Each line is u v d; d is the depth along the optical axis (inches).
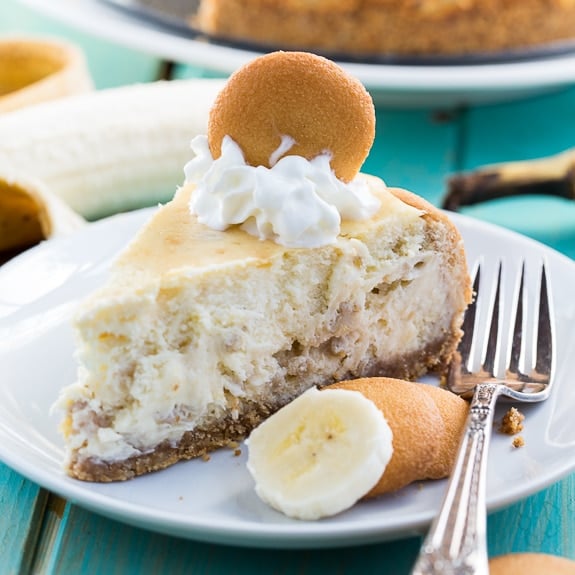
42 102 26.6
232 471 20.2
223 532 18.7
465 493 18.7
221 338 20.5
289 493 19.3
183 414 20.4
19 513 20.2
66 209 24.0
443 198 25.4
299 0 27.9
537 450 20.0
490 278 22.6
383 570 19.3
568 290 22.1
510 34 28.0
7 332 21.7
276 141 20.6
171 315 20.2
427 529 18.7
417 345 21.7
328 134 20.6
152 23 29.0
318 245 20.7
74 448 19.9
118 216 23.5
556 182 25.2
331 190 20.7
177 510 19.6
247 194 20.6
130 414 20.1
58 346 21.6
